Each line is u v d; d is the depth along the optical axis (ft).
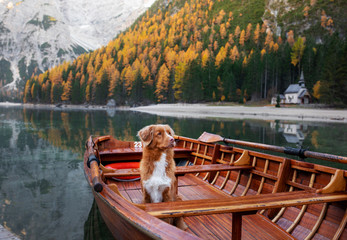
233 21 486.79
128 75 350.23
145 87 330.75
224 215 12.30
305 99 242.99
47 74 467.52
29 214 17.89
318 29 390.83
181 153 22.21
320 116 146.10
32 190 23.08
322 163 36.99
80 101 389.80
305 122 112.78
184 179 17.93
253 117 149.69
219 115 170.19
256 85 275.39
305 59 280.10
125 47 475.31
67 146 46.68
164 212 7.28
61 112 200.54
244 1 524.52
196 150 21.85
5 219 16.98
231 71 295.89
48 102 433.48
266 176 14.11
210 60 338.75
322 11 409.28
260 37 422.00
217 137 19.48
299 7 437.58
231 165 15.46
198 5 568.00
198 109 234.58
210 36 431.43
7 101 649.20
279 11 450.71
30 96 490.49
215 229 10.98
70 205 19.56
